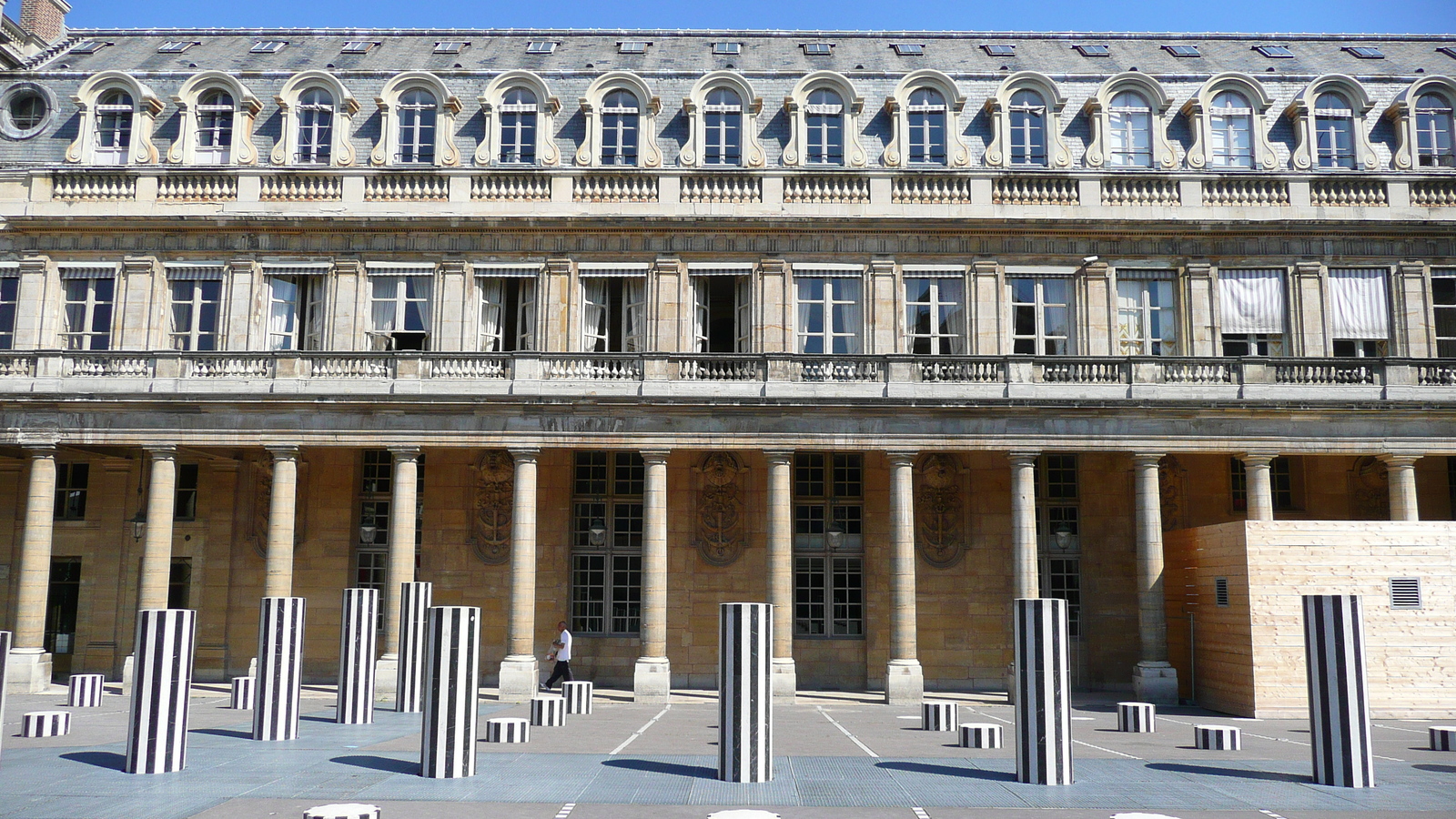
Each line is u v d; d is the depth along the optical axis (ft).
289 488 101.09
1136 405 100.68
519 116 115.75
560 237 111.96
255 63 123.75
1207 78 118.42
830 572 114.11
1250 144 115.03
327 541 112.68
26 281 111.55
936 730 77.46
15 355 103.60
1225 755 64.08
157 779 52.80
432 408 100.94
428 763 53.72
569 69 121.08
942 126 115.75
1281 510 115.55
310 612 111.65
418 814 44.60
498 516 112.37
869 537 113.09
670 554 111.75
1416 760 63.05
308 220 110.73
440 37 135.95
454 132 115.03
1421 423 101.71
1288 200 112.37
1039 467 115.75
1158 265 111.96
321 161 115.14
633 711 90.89
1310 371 103.71
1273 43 133.90
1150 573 99.86
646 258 111.65
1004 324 111.24
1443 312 111.86
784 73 117.80
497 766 57.36
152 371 103.71
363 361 103.81
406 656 82.33
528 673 97.66
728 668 53.88
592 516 114.83
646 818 44.09
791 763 59.67
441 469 113.09
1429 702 86.07
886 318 110.93
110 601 112.78
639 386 102.12
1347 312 111.14
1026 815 45.55
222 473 114.32
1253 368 103.35
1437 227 110.52
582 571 113.80
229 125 116.16
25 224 111.04
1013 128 116.06
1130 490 114.11
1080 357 103.40
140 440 101.19
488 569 111.65
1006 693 106.42
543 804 46.85
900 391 102.37
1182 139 115.65
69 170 112.47
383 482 115.55
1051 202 112.57
